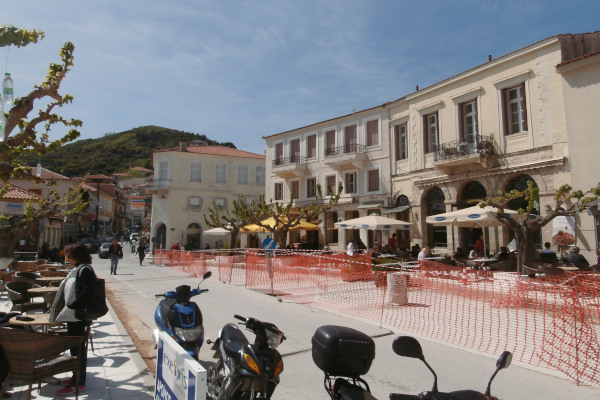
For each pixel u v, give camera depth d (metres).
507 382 5.28
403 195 25.55
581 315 5.90
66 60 6.19
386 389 5.08
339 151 29.98
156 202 40.97
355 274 12.59
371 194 27.53
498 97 20.47
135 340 7.35
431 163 23.69
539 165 18.19
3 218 9.56
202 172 41.75
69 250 5.18
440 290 10.80
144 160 119.75
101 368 5.81
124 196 93.12
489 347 6.60
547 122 18.39
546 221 11.26
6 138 5.18
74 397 4.79
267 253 14.83
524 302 8.22
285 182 33.81
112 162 117.88
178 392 3.10
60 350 4.31
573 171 17.03
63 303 5.32
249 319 3.89
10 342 4.02
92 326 8.43
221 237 41.41
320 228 30.61
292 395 4.93
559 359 5.87
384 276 11.80
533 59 19.09
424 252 16.88
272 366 3.82
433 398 2.79
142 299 12.30
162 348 3.74
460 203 21.97
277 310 10.05
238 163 43.59
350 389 3.13
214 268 21.56
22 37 4.91
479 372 5.65
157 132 139.62
